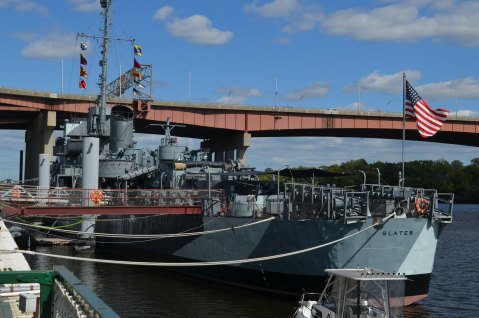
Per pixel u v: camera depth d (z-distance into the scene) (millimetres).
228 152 81688
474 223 91750
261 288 29578
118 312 24766
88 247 46438
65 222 49344
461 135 89500
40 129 70562
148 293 29016
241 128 76688
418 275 27328
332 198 26906
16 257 20516
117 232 45031
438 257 48938
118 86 68562
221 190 35188
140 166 46719
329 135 92062
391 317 15406
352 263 26250
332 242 26031
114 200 40344
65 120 68188
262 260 28281
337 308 15938
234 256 30984
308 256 27141
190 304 26500
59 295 9969
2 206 33812
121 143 49031
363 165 138375
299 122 79000
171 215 36812
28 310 13508
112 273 35344
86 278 33344
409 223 26578
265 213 30328
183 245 35281
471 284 35000
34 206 34469
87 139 42031
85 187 42000
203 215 33406
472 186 162500
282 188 39438
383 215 26422
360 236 26125
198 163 42438
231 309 25562
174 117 72375
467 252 52594
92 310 7219
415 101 30484
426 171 167625
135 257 42125
